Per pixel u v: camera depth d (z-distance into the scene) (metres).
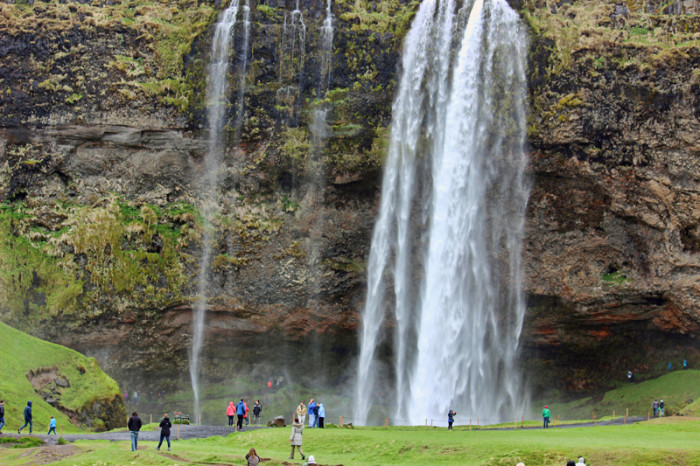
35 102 67.69
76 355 56.28
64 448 35.59
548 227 67.00
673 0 67.25
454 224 68.12
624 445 34.00
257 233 68.19
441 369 68.56
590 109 64.06
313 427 44.50
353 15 68.56
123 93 67.19
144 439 40.34
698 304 63.78
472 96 67.12
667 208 63.94
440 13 68.75
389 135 67.31
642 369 68.12
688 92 63.09
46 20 68.75
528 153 65.38
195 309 67.56
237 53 67.81
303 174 67.75
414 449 35.91
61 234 65.81
